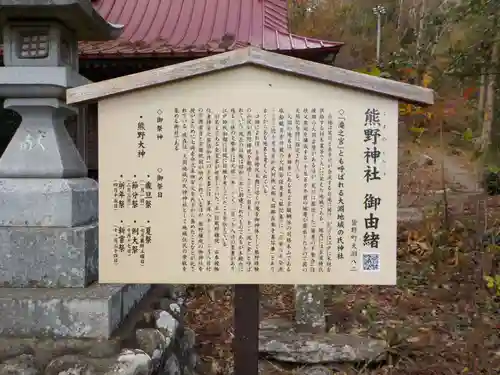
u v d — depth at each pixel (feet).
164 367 11.05
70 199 10.94
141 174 9.45
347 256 9.35
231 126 9.37
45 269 10.73
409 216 29.96
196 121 9.39
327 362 15.39
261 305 20.99
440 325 17.98
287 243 9.39
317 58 25.73
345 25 61.57
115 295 10.60
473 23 19.03
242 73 9.35
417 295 21.43
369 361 15.28
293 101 9.32
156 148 9.45
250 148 9.37
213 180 9.41
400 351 15.65
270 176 9.37
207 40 26.58
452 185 34.55
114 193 9.45
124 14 29.89
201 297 22.41
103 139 9.43
